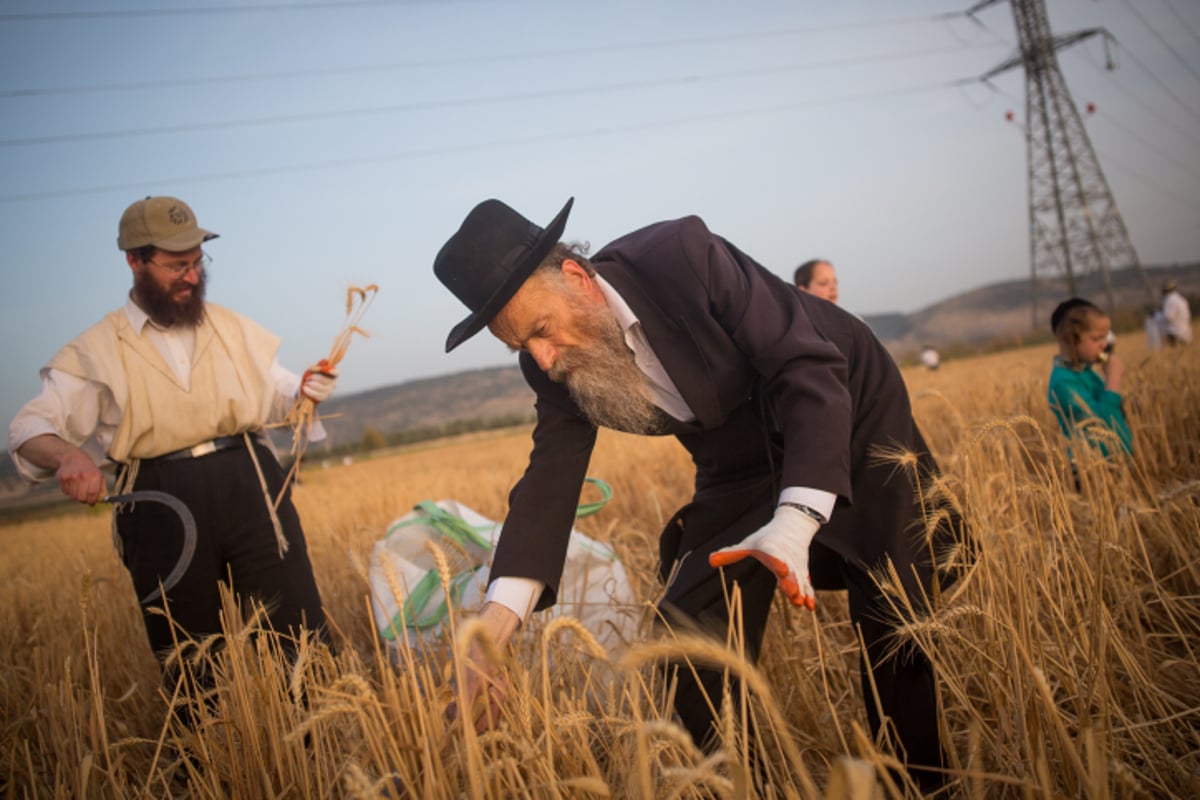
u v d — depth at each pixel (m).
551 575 2.18
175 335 3.15
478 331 2.02
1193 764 2.00
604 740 2.06
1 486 57.50
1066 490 2.78
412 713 1.72
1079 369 4.79
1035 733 1.85
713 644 1.17
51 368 2.99
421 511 3.98
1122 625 2.65
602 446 11.16
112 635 3.88
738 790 1.23
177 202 3.09
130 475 3.05
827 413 2.06
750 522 2.35
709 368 2.21
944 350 66.56
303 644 2.14
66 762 2.50
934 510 2.31
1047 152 51.41
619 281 2.21
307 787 2.02
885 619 2.27
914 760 2.27
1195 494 2.91
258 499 3.19
